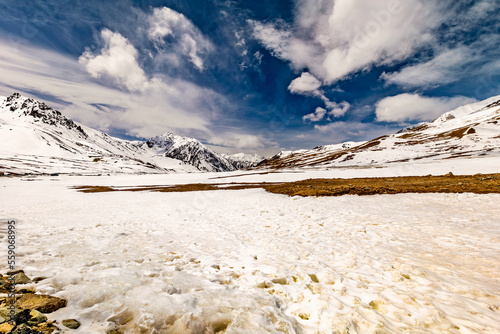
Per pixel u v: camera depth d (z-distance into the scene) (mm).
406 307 3836
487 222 9086
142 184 54844
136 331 3207
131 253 6652
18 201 22969
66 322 3191
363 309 3828
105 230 9828
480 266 5316
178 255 6762
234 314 3678
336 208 14227
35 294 3781
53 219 12656
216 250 7293
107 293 3996
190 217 13445
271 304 4055
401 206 13547
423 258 5938
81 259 5781
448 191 17547
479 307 3742
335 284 4785
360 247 7074
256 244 7875
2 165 102875
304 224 10609
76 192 34562
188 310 3688
